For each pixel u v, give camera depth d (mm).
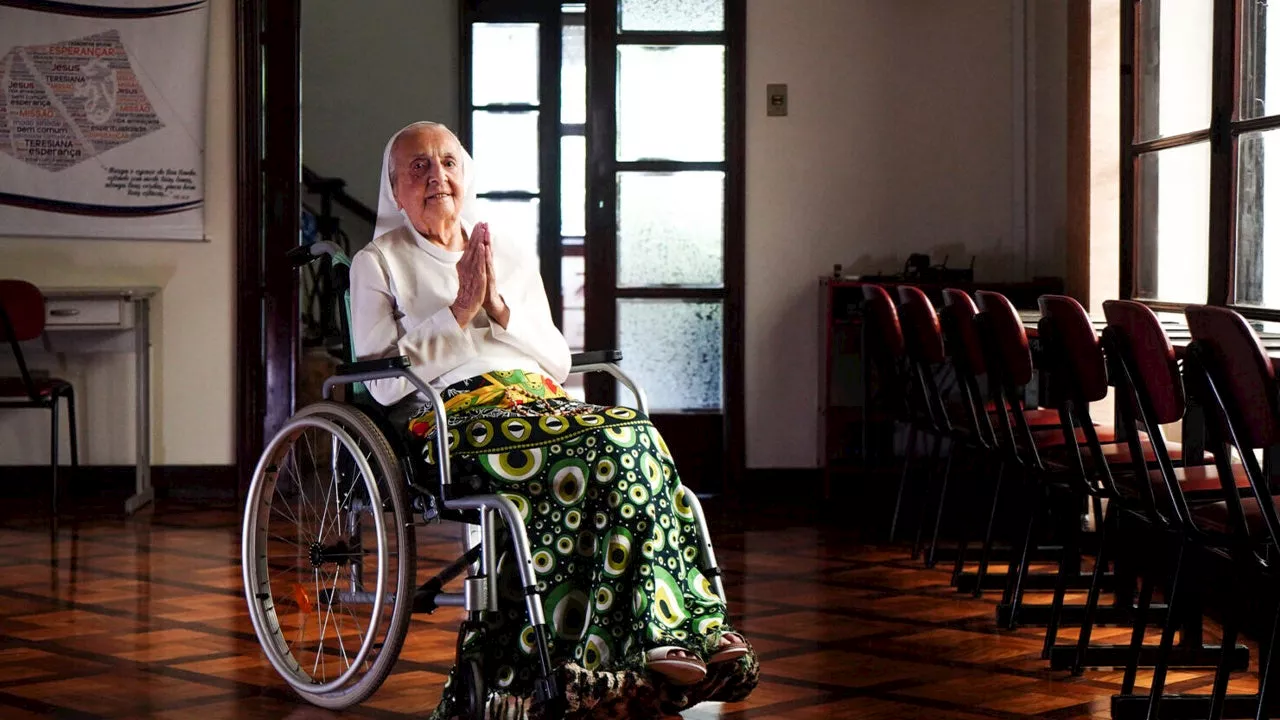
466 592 2457
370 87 8445
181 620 3654
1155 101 4586
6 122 5590
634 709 2432
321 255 3004
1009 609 3580
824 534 4965
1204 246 4230
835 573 4273
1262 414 2191
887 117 5762
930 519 5125
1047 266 5504
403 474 2627
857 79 5754
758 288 5793
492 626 2545
